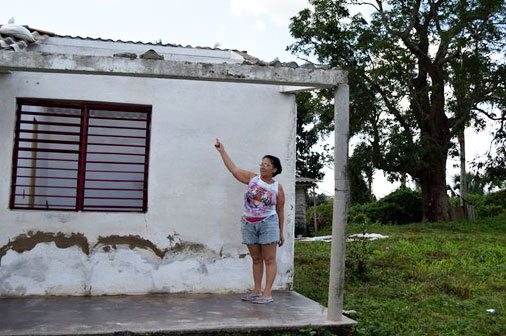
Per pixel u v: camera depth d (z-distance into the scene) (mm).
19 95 6348
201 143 6730
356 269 8516
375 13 19672
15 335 4461
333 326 5090
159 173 6586
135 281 6422
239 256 6719
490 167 21938
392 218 23047
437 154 20391
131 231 6449
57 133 6488
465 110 20375
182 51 7082
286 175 6930
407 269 9367
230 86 6855
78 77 6488
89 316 5195
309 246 13188
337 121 5320
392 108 20406
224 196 6746
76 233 6316
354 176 21625
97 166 8711
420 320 5848
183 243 6578
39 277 6203
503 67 19406
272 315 5375
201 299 6184
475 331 5508
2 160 6227
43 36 6969
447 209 21578
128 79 6605
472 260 10414
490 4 18688
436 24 20328
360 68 19453
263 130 6914
